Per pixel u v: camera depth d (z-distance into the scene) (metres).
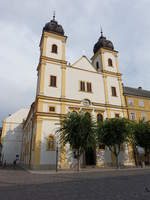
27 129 45.16
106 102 35.00
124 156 32.25
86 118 24.70
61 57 34.16
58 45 34.97
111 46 41.91
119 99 37.00
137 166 30.42
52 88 31.06
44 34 34.53
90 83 35.28
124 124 27.08
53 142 27.78
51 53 33.69
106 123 27.98
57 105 30.42
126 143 31.47
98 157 30.14
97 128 26.39
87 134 23.88
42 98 29.64
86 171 22.61
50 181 13.37
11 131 58.84
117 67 40.16
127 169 24.36
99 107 34.00
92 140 23.97
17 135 59.00
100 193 8.37
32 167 26.91
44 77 31.17
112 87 37.41
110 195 7.89
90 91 34.50
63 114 29.83
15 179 15.25
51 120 28.81
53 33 35.28
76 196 7.86
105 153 30.94
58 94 31.17
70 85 33.00
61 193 8.63
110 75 38.22
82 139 23.33
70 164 27.67
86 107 32.62
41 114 28.44
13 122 60.03
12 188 10.60
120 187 9.82
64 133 24.30
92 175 17.11
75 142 23.50
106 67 38.81
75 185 11.00
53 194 8.45
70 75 33.78
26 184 12.13
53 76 32.00
